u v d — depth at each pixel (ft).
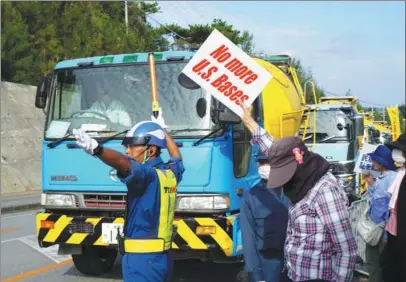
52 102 22.88
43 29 90.02
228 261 20.22
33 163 81.71
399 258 16.47
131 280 13.24
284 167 11.28
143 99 21.53
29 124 86.53
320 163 11.39
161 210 13.42
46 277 25.20
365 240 20.36
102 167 21.33
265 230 14.53
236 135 20.99
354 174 43.34
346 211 11.12
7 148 79.05
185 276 24.94
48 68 87.71
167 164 15.43
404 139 16.76
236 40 71.56
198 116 20.27
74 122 22.22
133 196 13.26
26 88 90.12
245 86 16.33
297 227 11.23
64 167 21.98
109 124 21.62
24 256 30.14
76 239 21.59
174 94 20.76
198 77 16.57
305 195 11.19
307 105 35.27
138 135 13.76
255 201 14.71
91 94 22.29
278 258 14.48
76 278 24.93
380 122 72.90
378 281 20.51
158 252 13.38
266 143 15.20
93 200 21.57
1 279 24.80
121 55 22.43
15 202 60.34
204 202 19.92
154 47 92.43
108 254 25.63
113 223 20.98
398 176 17.49
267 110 24.13
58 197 22.12
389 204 17.92
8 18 86.53
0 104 83.05
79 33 92.68
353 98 52.34
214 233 19.75
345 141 43.62
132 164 12.66
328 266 11.05
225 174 19.98
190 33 73.41
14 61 88.22
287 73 32.94
